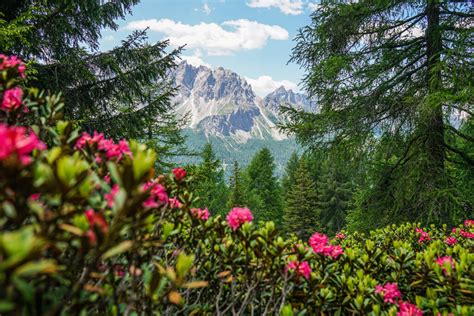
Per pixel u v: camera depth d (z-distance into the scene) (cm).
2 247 69
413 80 827
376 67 814
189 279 195
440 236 444
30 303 91
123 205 96
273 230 179
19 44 703
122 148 159
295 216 3067
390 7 771
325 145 891
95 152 159
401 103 793
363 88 820
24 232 77
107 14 862
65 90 754
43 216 94
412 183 777
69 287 120
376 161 885
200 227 208
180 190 204
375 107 841
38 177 93
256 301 211
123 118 865
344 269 242
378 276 250
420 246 398
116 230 96
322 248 226
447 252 294
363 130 834
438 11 765
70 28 777
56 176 89
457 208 718
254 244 183
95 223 95
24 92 183
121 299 137
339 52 884
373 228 880
